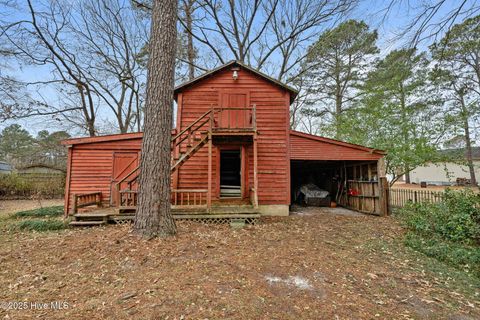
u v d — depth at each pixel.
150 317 2.53
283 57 17.95
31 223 6.77
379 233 6.38
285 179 8.98
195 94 9.15
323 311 2.74
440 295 3.22
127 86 17.95
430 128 11.44
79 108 15.82
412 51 5.02
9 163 25.34
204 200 8.69
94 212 7.21
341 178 12.39
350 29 15.81
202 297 2.93
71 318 2.52
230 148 9.07
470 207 6.09
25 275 3.53
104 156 9.40
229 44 16.86
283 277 3.54
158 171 5.07
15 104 13.02
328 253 4.64
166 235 5.01
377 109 12.23
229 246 4.77
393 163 12.00
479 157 26.80
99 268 3.71
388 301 3.03
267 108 9.18
